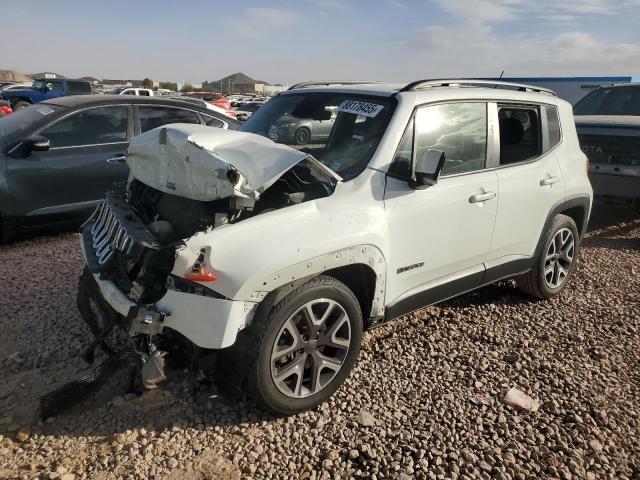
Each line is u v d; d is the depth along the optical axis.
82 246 3.59
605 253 6.66
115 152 6.59
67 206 6.32
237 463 2.75
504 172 4.18
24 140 5.96
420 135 3.63
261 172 2.95
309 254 2.92
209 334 2.71
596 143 7.33
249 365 2.84
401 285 3.59
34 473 2.60
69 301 4.47
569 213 5.12
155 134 3.38
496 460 2.89
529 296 5.09
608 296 5.23
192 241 2.74
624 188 7.13
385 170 3.40
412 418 3.19
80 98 6.79
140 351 2.81
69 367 3.49
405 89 3.71
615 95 9.20
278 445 2.89
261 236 2.84
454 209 3.76
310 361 3.13
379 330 4.25
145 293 2.87
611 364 3.94
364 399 3.34
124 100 6.86
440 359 3.86
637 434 3.17
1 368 3.46
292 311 2.91
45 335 3.89
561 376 3.73
